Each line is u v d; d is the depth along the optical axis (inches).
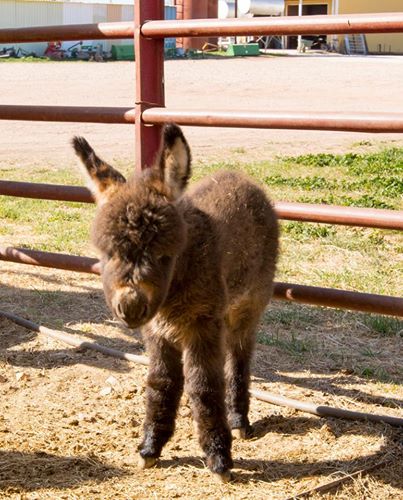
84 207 211.8
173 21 112.4
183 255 89.7
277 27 106.1
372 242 175.8
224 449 92.7
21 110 124.1
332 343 126.5
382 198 216.5
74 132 370.3
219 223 95.3
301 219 108.0
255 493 90.8
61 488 91.3
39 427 102.7
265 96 459.8
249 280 101.0
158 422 95.3
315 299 108.9
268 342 125.5
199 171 249.4
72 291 147.1
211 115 110.4
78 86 500.4
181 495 90.4
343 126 103.8
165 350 94.9
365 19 101.7
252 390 110.5
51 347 124.9
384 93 481.7
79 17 781.9
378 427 103.0
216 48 882.8
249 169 263.1
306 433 102.4
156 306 84.5
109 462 96.1
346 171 264.7
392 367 119.0
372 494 91.6
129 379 115.0
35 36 123.6
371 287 147.6
